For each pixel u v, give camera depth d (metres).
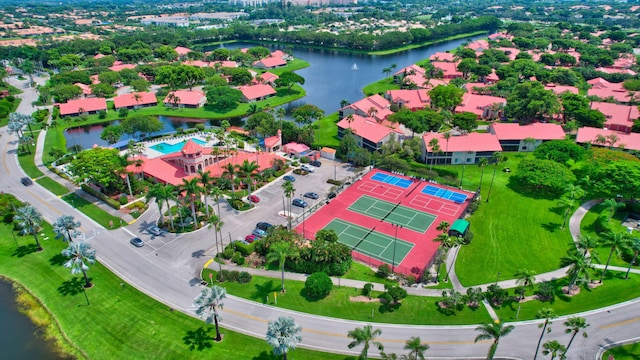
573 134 178.88
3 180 141.62
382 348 68.19
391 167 150.00
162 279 94.62
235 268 98.44
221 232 112.62
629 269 96.56
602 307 87.44
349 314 85.19
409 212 125.31
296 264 96.94
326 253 95.25
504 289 93.12
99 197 128.88
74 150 163.50
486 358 75.12
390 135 165.00
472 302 87.69
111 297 89.38
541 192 133.62
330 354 76.12
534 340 79.19
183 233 111.88
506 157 158.50
